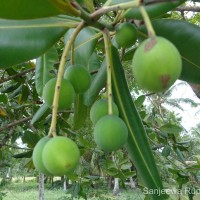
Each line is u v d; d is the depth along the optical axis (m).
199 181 0.60
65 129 0.57
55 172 0.21
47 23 0.26
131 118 0.28
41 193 1.17
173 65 0.16
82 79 0.26
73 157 0.21
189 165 0.63
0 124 0.71
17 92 0.60
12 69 0.55
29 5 0.20
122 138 0.23
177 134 0.65
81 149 0.58
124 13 0.26
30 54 0.26
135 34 0.26
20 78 0.58
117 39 0.26
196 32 0.29
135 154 0.28
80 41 0.35
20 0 0.19
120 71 0.28
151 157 0.28
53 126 0.22
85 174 0.60
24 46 0.26
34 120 0.41
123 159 0.60
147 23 0.17
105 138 0.23
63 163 0.20
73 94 0.25
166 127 0.60
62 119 0.57
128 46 0.27
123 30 0.26
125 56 0.40
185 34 0.29
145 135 0.28
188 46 0.29
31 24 0.26
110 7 0.20
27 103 0.65
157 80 0.16
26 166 0.64
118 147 0.23
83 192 0.60
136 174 0.58
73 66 0.27
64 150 0.21
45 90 0.25
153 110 0.70
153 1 0.18
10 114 0.64
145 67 0.16
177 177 0.61
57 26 0.26
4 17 0.20
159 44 0.17
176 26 0.29
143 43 0.17
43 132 0.66
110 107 0.24
